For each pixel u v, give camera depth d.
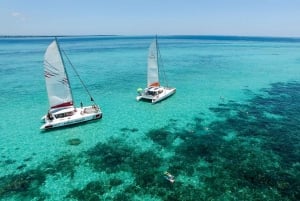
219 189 14.13
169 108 28.80
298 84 40.28
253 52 100.44
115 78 46.12
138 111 27.78
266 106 28.73
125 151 18.84
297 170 15.77
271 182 14.62
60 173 16.05
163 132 22.19
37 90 36.72
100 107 29.09
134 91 36.62
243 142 19.83
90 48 123.69
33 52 96.69
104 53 95.19
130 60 72.75
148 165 16.83
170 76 48.38
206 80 44.50
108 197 13.70
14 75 48.09
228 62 68.88
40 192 14.17
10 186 14.67
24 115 26.44
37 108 28.69
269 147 18.88
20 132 22.27
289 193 13.62
